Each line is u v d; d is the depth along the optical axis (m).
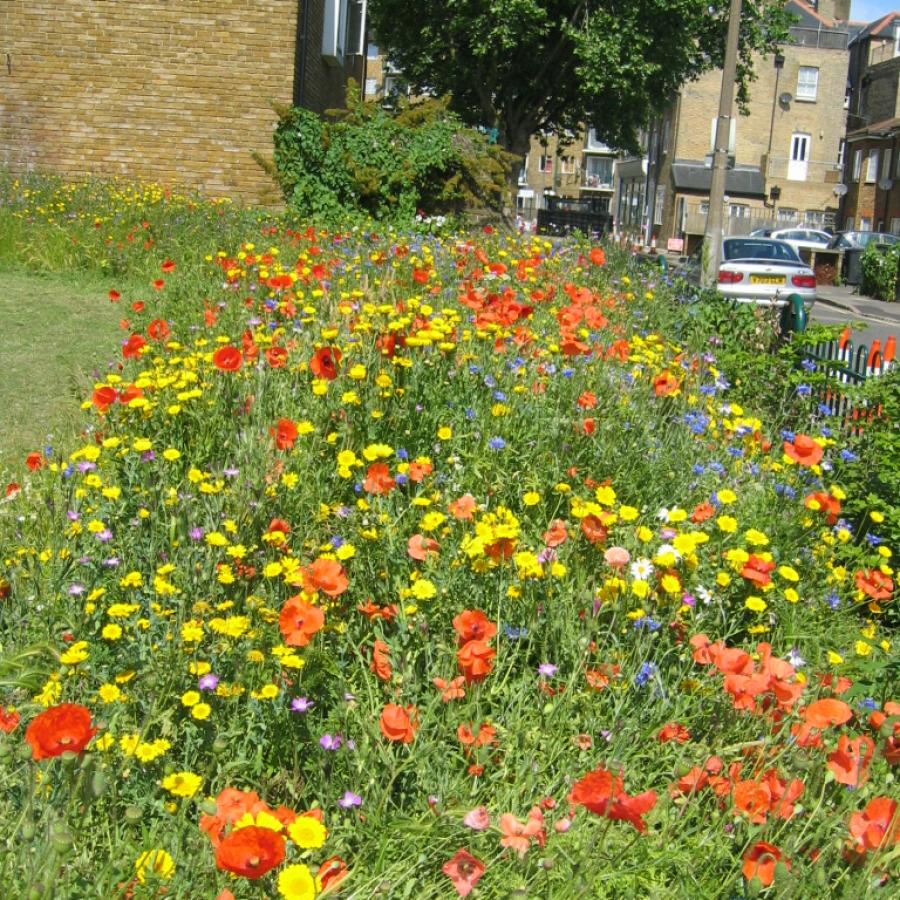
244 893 2.34
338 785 2.80
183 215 14.78
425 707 2.99
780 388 7.57
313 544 3.86
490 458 4.85
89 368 8.22
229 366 4.69
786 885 2.31
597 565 3.80
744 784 2.62
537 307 8.40
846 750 2.73
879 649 3.97
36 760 2.26
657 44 33.16
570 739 2.98
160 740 2.64
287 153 18.61
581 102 36.00
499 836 2.55
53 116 20.45
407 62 35.47
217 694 2.88
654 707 3.12
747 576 3.60
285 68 20.38
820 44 66.88
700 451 5.38
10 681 2.66
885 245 37.56
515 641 3.44
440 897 2.54
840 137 67.50
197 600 3.26
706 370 7.62
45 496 4.30
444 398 5.30
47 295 11.84
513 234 15.12
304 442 4.67
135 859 2.29
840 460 5.71
